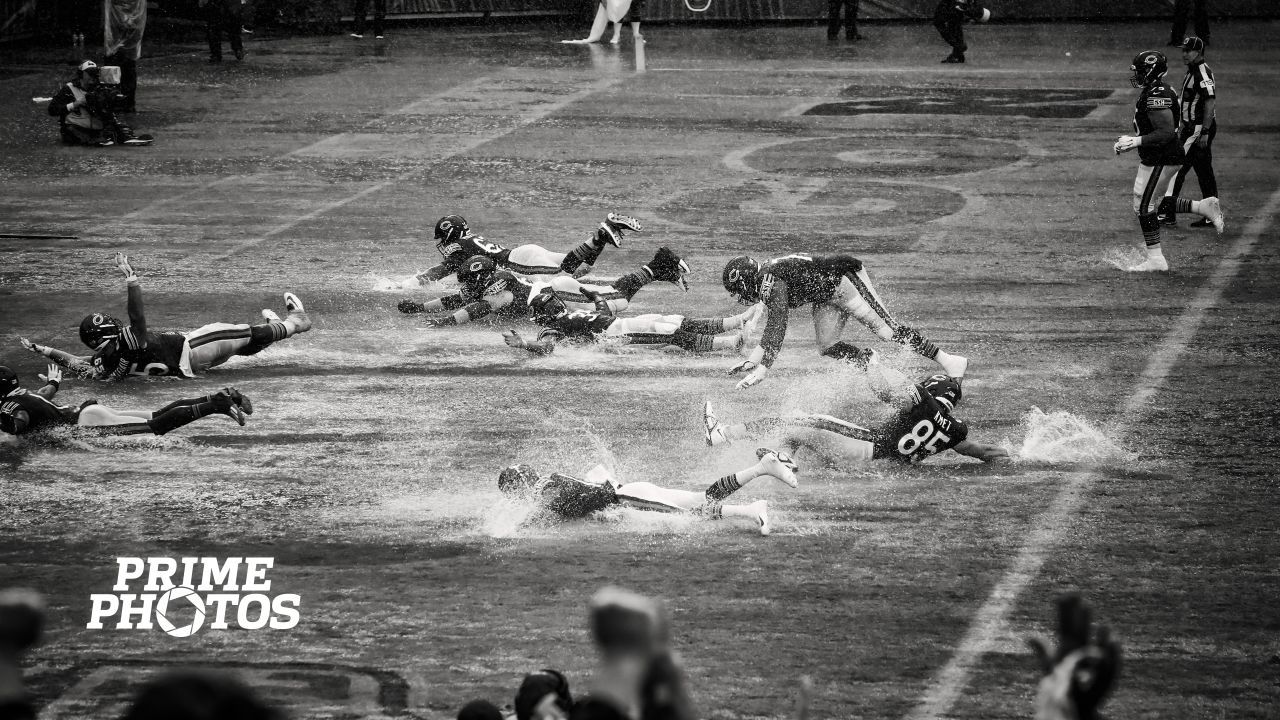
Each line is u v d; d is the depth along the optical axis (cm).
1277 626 1452
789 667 1373
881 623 1467
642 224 3503
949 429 1914
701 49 7125
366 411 2191
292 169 4200
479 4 8394
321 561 1638
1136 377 2317
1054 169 4153
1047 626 1457
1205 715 1278
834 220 3544
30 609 505
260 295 2889
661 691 524
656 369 2408
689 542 1688
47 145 4572
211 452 2006
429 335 2623
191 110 5231
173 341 2320
